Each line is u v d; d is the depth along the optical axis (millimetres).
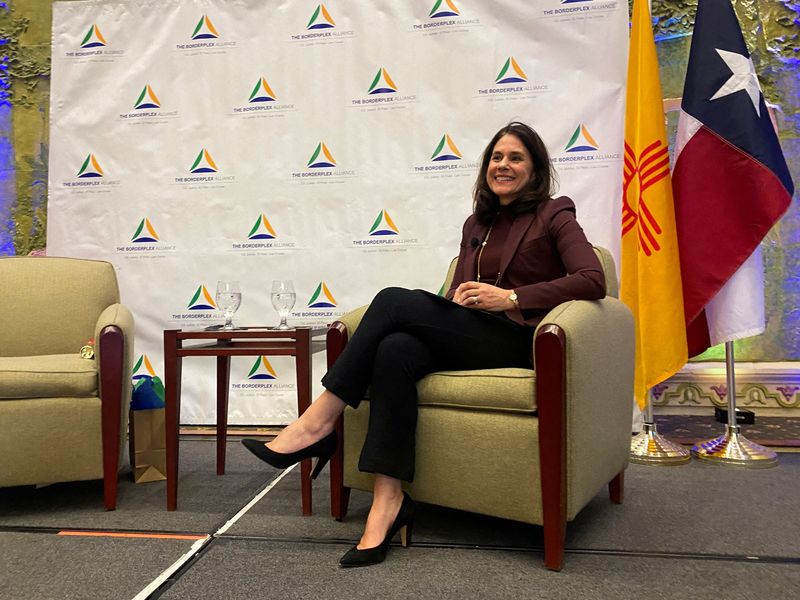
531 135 1686
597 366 1376
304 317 2654
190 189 2709
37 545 1403
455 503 1353
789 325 2488
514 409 1279
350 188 2617
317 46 2633
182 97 2713
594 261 1451
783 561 1270
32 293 2066
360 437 1499
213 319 2693
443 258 2559
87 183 2760
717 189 2068
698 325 2178
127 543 1412
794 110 2496
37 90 2885
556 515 1229
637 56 2264
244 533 1473
